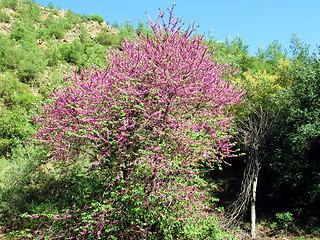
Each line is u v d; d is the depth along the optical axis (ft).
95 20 166.61
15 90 50.39
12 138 35.96
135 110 18.43
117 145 17.76
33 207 22.50
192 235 18.28
